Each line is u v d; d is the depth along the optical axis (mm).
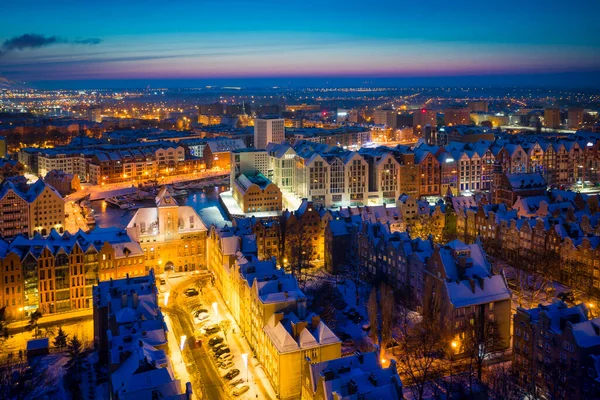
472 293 159500
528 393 135750
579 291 199750
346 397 106250
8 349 165250
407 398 134125
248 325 166125
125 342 129625
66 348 164125
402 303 186250
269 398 137500
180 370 150500
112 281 167750
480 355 148000
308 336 138125
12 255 184500
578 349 124062
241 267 176000
